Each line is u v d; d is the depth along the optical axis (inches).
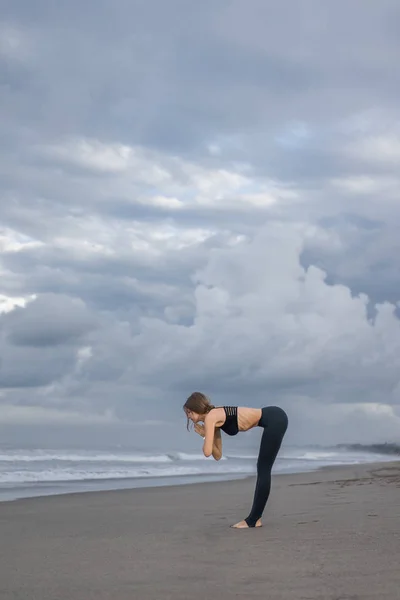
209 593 136.6
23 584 149.2
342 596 131.2
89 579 154.0
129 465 828.6
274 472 706.2
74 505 365.7
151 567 168.2
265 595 133.8
